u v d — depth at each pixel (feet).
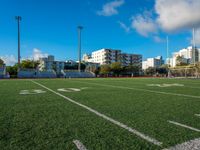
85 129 10.21
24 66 248.52
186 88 36.22
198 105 17.20
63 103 18.53
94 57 391.24
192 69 134.10
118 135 9.28
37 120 12.04
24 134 9.41
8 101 19.70
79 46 170.09
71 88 36.42
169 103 18.33
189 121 11.68
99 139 8.76
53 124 11.16
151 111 14.60
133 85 45.34
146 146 7.97
